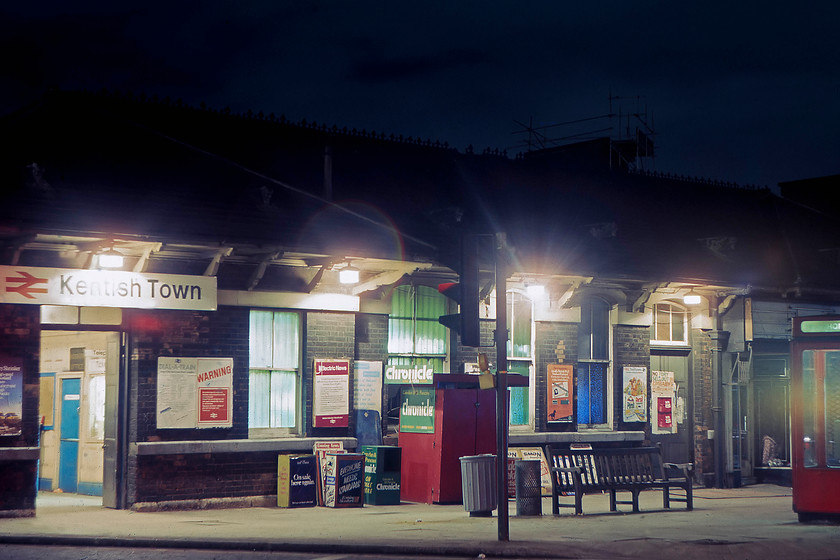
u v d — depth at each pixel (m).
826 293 23.09
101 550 11.39
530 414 19.67
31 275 14.24
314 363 17.06
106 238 14.21
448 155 21.86
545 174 23.08
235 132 19.08
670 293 21.44
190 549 11.44
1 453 14.03
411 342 18.55
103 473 15.93
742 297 21.83
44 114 16.88
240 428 16.31
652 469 16.00
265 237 15.87
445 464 16.42
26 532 12.37
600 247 20.86
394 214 18.73
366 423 17.53
